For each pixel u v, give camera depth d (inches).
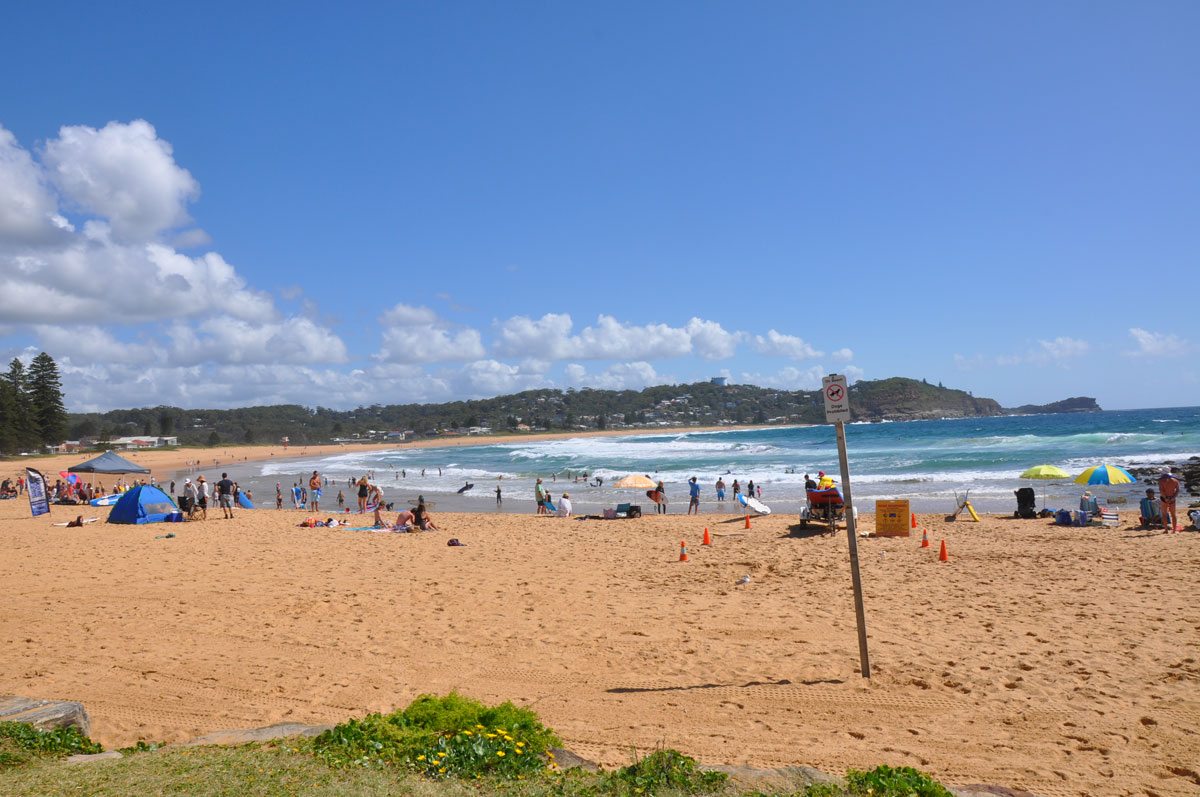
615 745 219.0
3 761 168.4
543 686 280.8
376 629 373.7
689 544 687.7
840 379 286.7
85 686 285.1
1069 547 588.7
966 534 693.3
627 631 362.0
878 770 171.0
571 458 2790.4
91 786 150.9
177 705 263.7
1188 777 191.6
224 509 1011.9
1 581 513.7
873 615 381.1
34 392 3853.3
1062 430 3201.3
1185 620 346.0
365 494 1102.4
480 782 160.1
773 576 508.4
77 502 1259.2
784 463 2000.5
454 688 279.0
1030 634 332.5
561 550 665.0
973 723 232.4
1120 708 240.1
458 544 707.4
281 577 527.8
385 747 177.9
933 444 2486.5
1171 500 658.8
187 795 146.1
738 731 229.9
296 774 159.2
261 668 307.7
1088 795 182.2
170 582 507.8
